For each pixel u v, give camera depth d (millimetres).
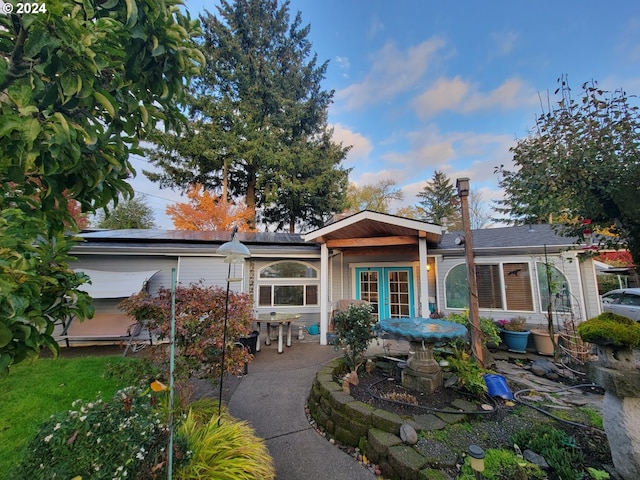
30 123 1091
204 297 3729
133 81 1637
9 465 2668
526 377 5047
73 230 1671
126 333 7070
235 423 3133
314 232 7801
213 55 17141
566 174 2922
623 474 2209
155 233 10266
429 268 9328
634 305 8508
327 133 19625
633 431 2186
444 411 3404
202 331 3445
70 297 1594
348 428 3287
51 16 1081
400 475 2557
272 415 3941
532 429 3043
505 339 6938
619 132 2727
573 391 4266
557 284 7176
